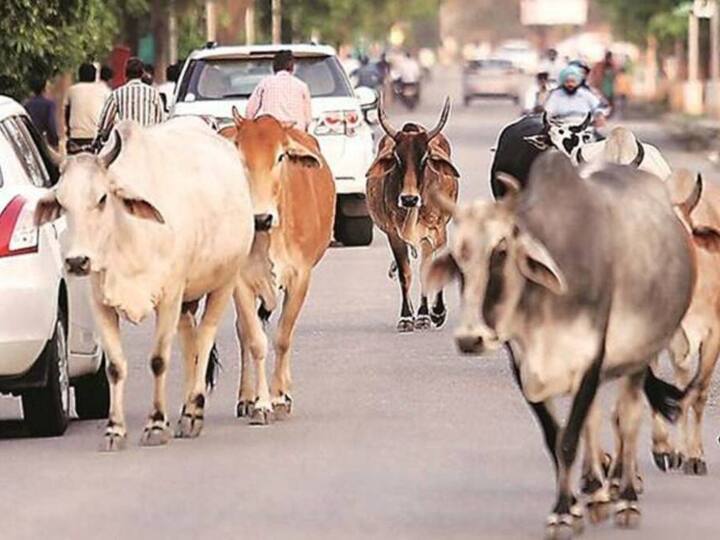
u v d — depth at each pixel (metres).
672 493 14.86
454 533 13.45
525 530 13.53
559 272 12.59
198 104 30.31
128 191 16.11
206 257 17.19
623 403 13.89
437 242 24.14
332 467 15.74
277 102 24.61
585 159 19.89
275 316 25.05
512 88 101.38
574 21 168.38
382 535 13.40
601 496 13.75
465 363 21.25
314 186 18.77
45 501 14.58
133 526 13.73
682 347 15.81
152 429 16.86
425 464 15.83
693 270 14.22
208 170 17.39
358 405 18.67
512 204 12.53
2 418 18.67
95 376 18.41
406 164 23.72
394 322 24.69
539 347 12.83
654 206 13.88
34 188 17.42
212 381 18.16
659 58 108.06
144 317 16.61
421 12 121.75
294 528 13.62
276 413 18.02
